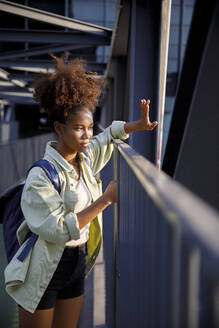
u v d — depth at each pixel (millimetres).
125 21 3936
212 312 346
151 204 746
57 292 1700
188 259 393
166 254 562
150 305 788
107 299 3238
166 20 2697
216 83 1263
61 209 1458
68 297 1795
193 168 1451
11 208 1651
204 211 376
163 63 2803
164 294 604
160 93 2846
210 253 298
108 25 16797
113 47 5367
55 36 7746
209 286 375
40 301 1616
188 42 1438
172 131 1713
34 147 15070
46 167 1502
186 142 1391
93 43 7566
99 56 17062
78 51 16969
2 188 9109
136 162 913
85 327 2998
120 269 1597
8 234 1632
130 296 1209
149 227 780
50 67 9656
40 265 1518
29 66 9945
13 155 10641
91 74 1601
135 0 2723
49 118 1608
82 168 1694
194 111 1320
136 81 2789
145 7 2744
